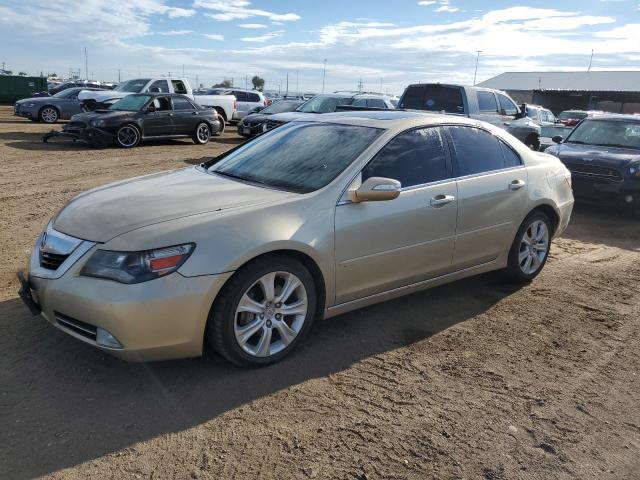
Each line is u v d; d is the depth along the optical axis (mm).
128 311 3080
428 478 2707
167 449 2846
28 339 3881
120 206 3625
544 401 3418
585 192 8953
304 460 2799
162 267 3160
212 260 3260
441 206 4379
